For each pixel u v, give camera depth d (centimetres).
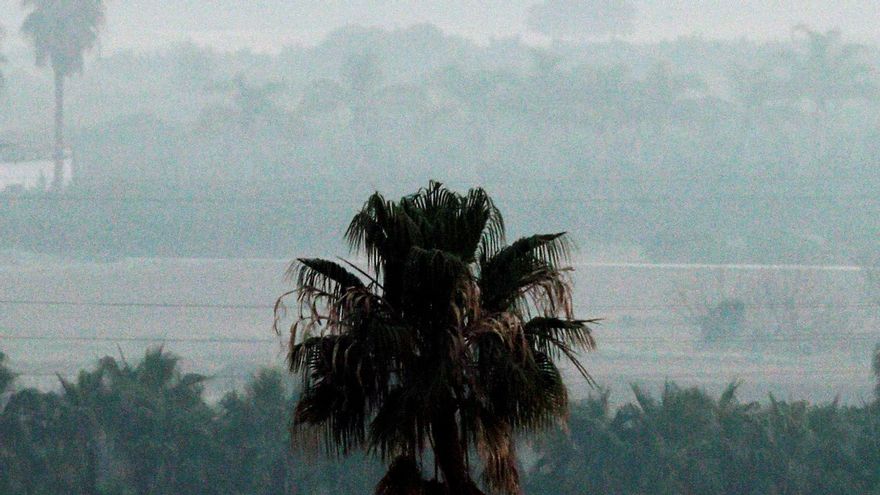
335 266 5734
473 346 5662
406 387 5488
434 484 5594
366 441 5734
